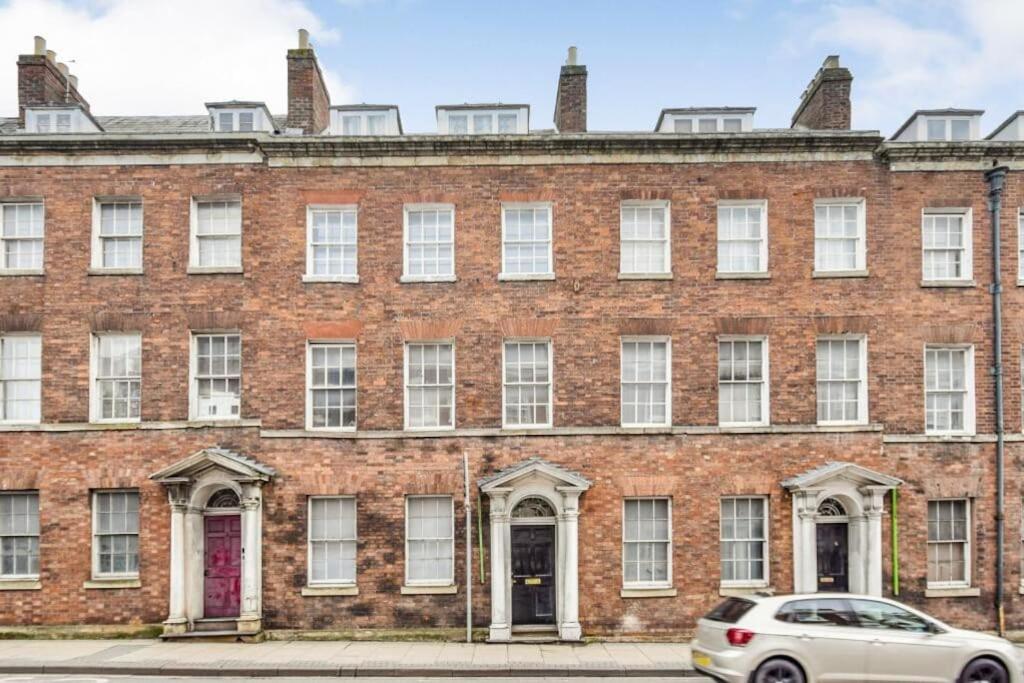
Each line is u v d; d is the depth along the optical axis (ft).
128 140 60.08
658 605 58.13
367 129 66.28
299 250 60.39
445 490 58.70
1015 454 60.23
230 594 59.16
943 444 59.88
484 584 57.98
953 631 39.04
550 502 57.98
